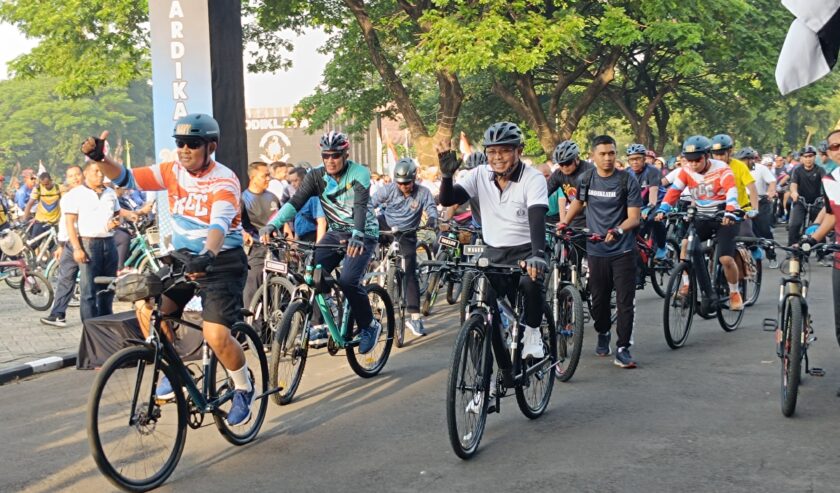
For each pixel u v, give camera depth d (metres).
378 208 10.23
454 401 4.70
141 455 4.46
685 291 7.90
